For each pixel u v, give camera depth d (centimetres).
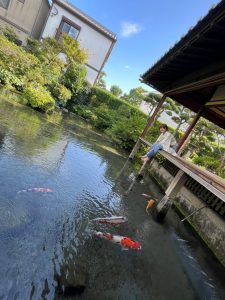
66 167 646
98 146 1122
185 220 650
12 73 1273
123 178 810
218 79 515
